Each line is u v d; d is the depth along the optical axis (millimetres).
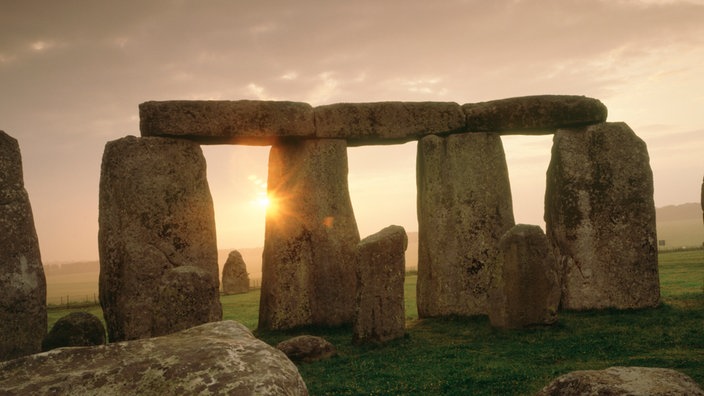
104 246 15531
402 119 17656
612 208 16953
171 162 16078
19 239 11727
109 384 2686
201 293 10758
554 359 10547
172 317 10508
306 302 16844
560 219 17203
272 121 16656
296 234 17109
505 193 17875
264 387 2574
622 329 13055
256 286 34031
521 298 13438
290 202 17312
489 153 17906
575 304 16625
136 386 2664
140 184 15688
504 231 17609
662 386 4559
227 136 16406
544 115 17672
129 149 15789
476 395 8500
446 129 17875
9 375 2789
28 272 11766
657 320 13812
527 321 13391
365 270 13070
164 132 15969
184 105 16125
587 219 16984
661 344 11211
